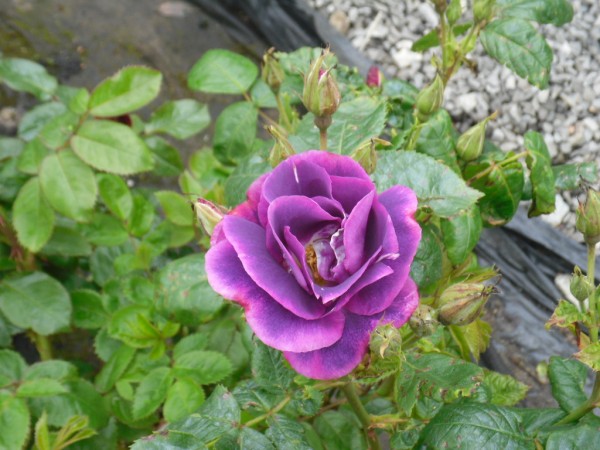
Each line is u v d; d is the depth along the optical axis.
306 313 0.13
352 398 0.20
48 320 0.32
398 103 0.29
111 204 0.32
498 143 0.45
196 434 0.17
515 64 0.26
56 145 0.29
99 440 0.30
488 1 0.25
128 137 0.29
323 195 0.14
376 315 0.15
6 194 0.32
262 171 0.22
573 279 0.17
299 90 0.29
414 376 0.19
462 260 0.23
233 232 0.14
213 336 0.30
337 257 0.14
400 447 0.21
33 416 0.29
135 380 0.29
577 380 0.20
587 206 0.17
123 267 0.32
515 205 0.26
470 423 0.18
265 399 0.19
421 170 0.19
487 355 0.39
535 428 0.19
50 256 0.36
